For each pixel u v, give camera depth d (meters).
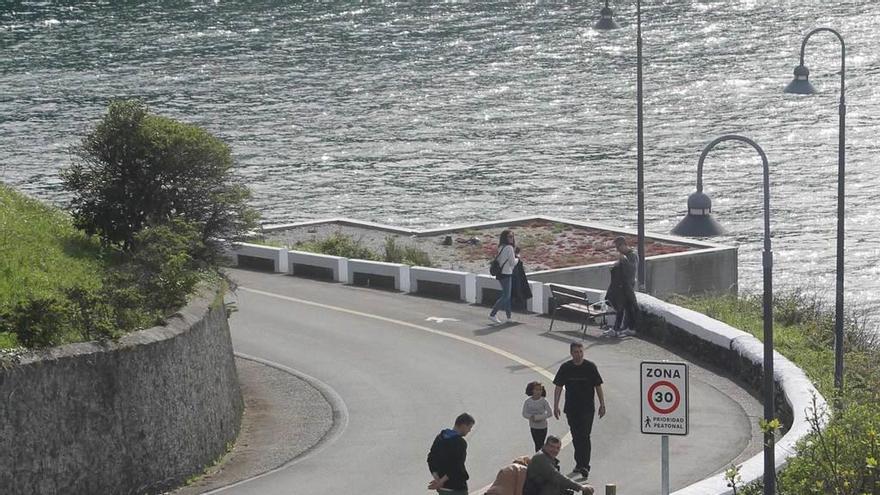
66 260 43.34
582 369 35.69
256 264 69.06
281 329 55.72
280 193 146.25
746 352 45.53
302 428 42.50
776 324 55.97
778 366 43.03
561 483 29.34
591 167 158.75
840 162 47.91
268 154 167.50
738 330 47.56
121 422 34.97
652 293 65.69
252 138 177.38
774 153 164.75
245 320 57.44
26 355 32.81
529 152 168.00
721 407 42.88
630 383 45.66
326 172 157.12
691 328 49.19
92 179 48.12
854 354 50.00
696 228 39.44
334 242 72.06
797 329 54.84
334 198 144.00
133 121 47.69
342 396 45.81
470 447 39.22
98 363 34.44
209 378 40.38
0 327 33.81
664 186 149.00
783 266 115.50
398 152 168.75
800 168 156.38
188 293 42.03
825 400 39.22
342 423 42.69
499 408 43.44
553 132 180.38
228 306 48.78
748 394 44.34
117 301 37.75
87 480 33.84
